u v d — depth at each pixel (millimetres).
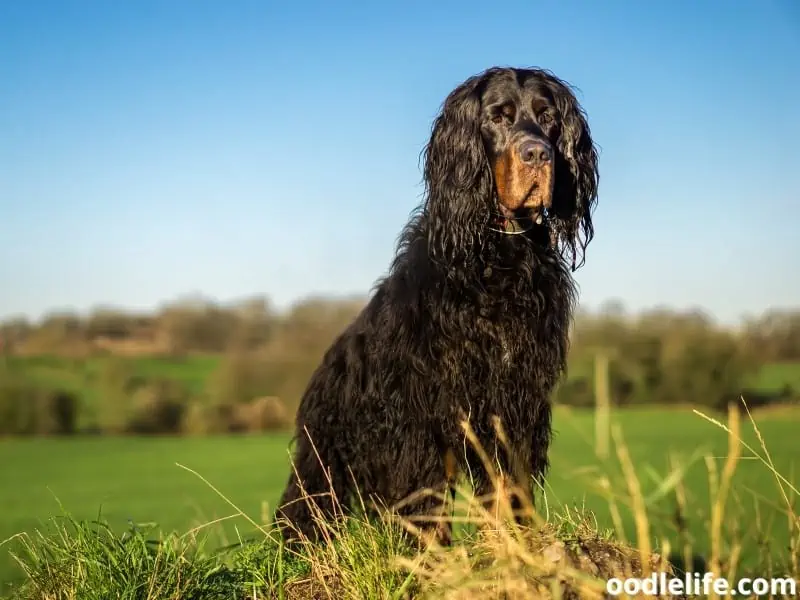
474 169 4234
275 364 35031
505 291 4055
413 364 4035
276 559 3734
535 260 4172
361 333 4434
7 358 37281
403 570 3293
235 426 34250
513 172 4074
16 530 13117
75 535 3748
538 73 4434
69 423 33969
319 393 4652
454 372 3977
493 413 4016
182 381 36281
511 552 2850
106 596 3273
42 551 3676
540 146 4012
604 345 28453
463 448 4027
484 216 4176
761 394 24969
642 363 27891
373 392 4273
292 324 35344
